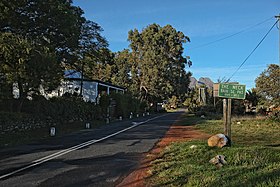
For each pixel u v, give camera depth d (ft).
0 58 54.49
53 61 61.05
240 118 106.11
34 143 51.42
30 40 61.93
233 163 29.35
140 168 31.65
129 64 232.32
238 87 39.45
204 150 36.73
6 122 60.64
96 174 28.84
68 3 82.17
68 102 95.55
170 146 45.29
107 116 125.59
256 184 20.17
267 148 35.78
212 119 118.42
